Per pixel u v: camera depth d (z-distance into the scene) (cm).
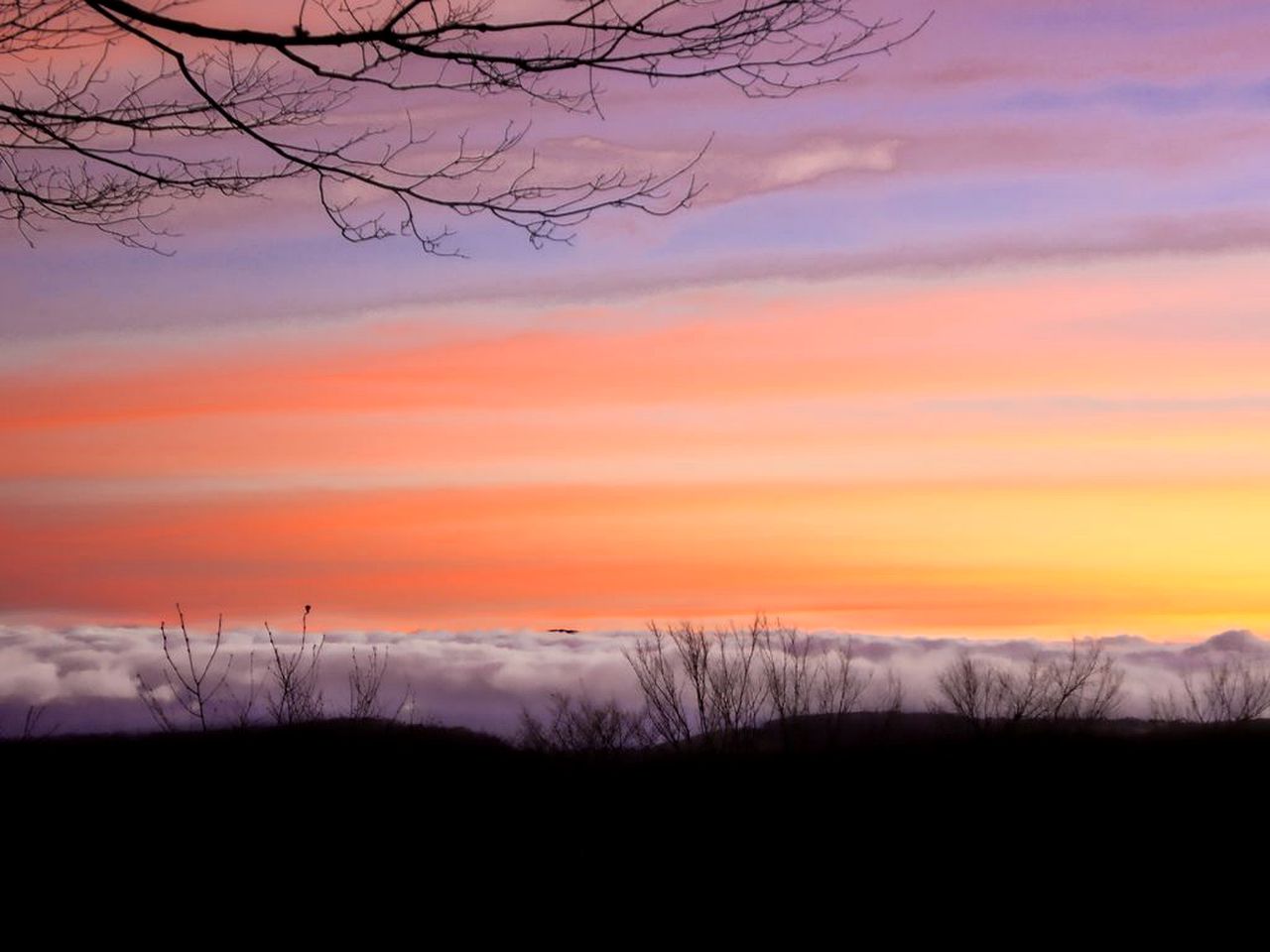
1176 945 666
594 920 713
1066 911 723
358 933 686
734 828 870
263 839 803
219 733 909
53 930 671
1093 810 880
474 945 661
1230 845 823
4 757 895
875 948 669
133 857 767
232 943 664
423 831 824
